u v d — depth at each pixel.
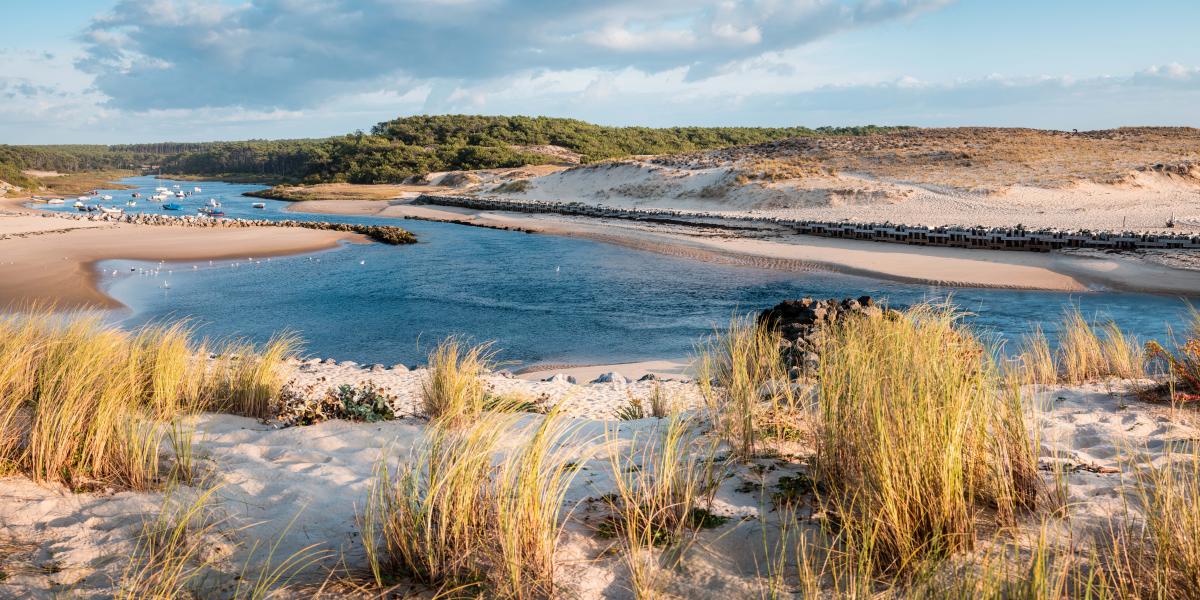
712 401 6.32
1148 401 6.70
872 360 4.83
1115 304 24.83
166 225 54.56
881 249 40.06
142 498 4.29
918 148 79.06
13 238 43.44
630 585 3.13
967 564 3.00
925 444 3.43
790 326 10.89
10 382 5.75
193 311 25.31
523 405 8.02
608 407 9.24
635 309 25.77
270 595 3.09
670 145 186.00
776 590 2.97
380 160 156.50
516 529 3.27
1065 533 3.29
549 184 88.88
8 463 4.55
